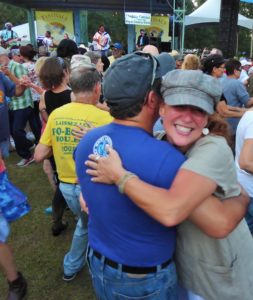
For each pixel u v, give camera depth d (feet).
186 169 3.74
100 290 4.67
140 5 52.95
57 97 10.30
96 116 7.95
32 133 20.99
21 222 11.94
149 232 4.12
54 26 53.06
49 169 12.21
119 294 4.42
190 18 52.90
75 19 55.26
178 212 3.61
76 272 8.93
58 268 9.50
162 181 3.82
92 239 4.64
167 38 51.75
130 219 4.06
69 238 10.94
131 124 4.13
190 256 4.49
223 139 4.08
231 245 4.46
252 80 9.56
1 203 7.66
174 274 4.54
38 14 52.31
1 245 7.72
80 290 8.66
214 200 4.00
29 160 17.56
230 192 4.10
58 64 10.28
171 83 3.88
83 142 4.44
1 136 11.71
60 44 16.51
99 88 8.19
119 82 3.96
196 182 3.68
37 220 12.07
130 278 4.26
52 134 8.19
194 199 3.67
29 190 14.55
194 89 3.82
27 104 17.03
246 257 4.72
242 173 7.98
